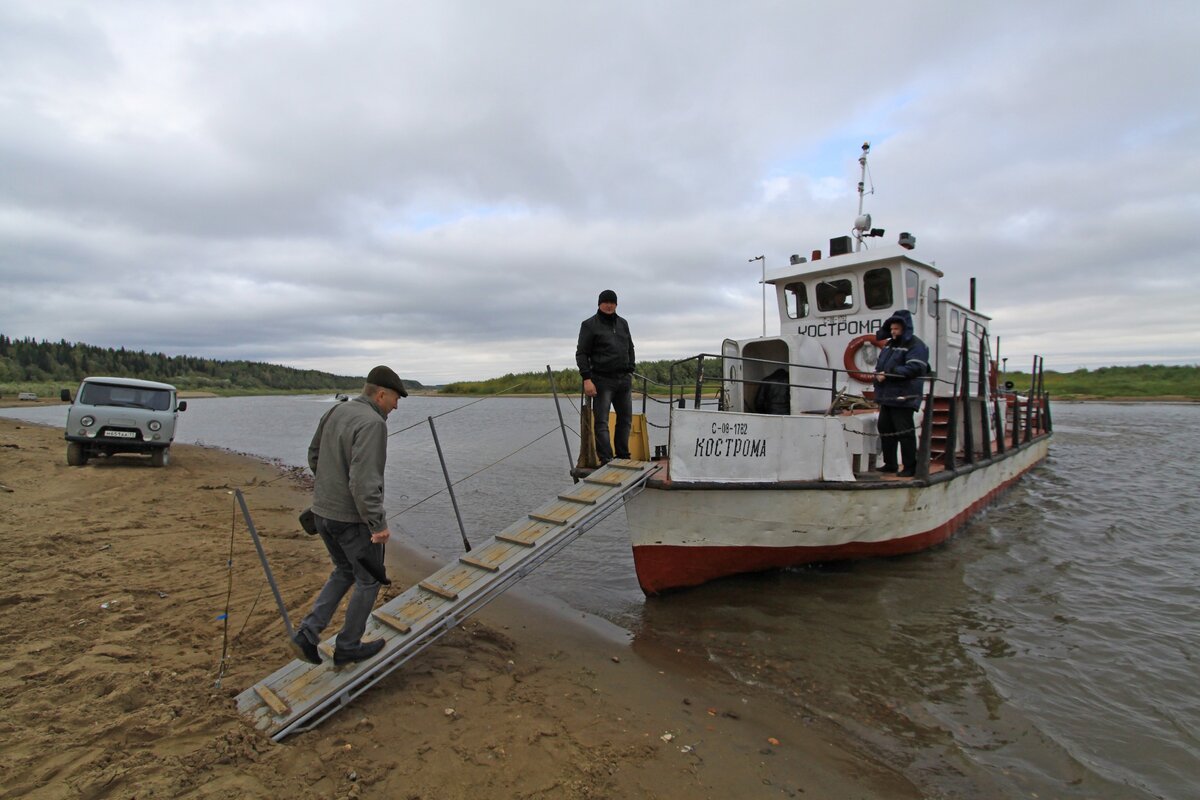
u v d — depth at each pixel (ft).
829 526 22.63
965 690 15.28
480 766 10.93
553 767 11.12
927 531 26.09
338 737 11.55
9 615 16.38
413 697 13.34
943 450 30.96
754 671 16.21
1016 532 30.32
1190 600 21.39
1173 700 14.84
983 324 40.19
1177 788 11.72
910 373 23.56
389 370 13.03
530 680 14.85
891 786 11.61
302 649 12.28
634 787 10.84
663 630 18.79
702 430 19.75
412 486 46.85
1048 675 16.05
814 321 31.63
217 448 75.77
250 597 18.93
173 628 16.02
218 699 12.48
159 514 30.73
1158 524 32.53
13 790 9.17
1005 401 43.37
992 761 12.48
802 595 21.57
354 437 12.10
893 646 17.70
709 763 11.89
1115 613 20.22
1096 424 109.09
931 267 30.53
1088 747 13.00
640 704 14.11
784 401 30.76
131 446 46.52
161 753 10.44
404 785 10.23
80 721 11.26
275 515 32.71
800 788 11.35
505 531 18.06
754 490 21.01
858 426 25.71
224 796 9.50
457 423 117.91
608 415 21.43
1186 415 135.95
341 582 13.10
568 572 25.08
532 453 66.95
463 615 14.92
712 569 21.67
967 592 21.93
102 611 16.90
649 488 19.39
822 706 14.48
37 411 180.14
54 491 35.06
